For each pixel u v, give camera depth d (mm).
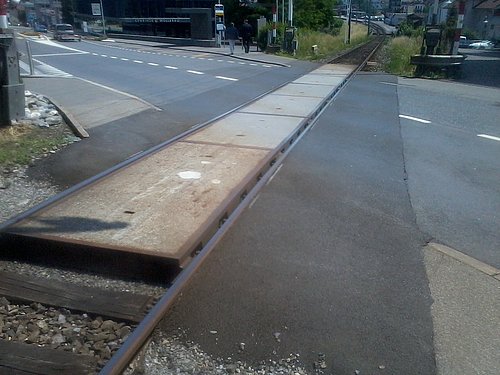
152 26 63656
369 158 7578
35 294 3572
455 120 10727
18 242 4188
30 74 15055
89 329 3234
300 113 10594
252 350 3072
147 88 14125
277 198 5648
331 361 2994
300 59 27734
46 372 2807
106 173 5977
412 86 16391
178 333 3217
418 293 3789
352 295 3713
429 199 5941
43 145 7281
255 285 3789
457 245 4727
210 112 10648
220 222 4840
